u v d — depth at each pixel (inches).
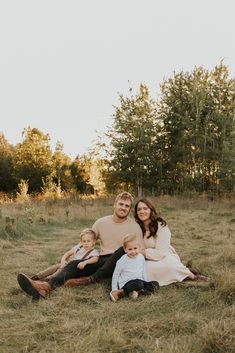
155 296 190.7
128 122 1099.3
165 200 806.5
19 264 269.1
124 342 142.3
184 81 1104.2
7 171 1567.4
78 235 412.8
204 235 401.1
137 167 1101.1
